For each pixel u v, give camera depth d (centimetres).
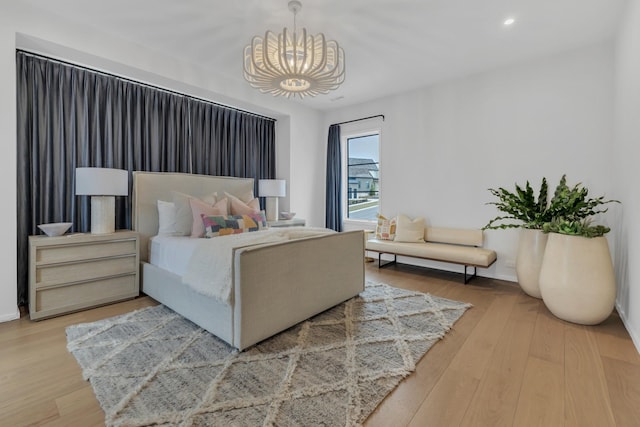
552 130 332
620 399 149
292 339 211
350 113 516
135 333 218
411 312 262
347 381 162
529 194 293
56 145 290
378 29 284
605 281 227
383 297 302
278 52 233
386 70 373
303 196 520
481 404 146
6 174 236
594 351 196
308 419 134
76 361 181
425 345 203
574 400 149
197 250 229
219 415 136
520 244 311
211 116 423
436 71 377
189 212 324
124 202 339
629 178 230
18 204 268
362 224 519
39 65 280
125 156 338
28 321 239
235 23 275
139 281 305
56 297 251
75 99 300
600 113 305
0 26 231
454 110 404
